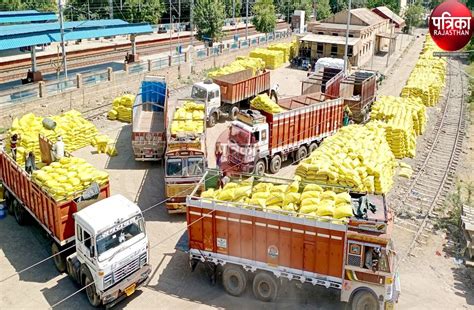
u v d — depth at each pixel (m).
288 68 57.50
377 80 41.09
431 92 40.59
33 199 17.75
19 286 16.23
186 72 47.84
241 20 95.19
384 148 25.20
